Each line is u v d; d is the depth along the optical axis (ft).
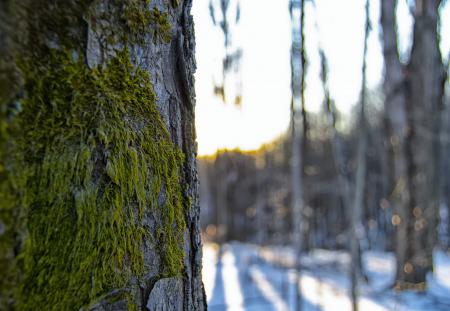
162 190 2.80
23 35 2.19
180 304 2.91
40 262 2.18
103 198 2.43
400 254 21.68
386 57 21.72
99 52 2.50
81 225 2.33
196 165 3.22
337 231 36.78
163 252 2.78
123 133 2.55
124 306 2.50
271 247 36.04
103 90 2.49
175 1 3.03
